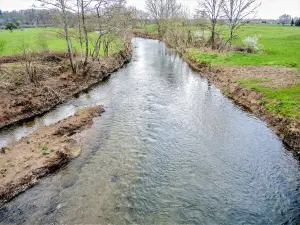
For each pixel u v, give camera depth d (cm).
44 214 1095
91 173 1366
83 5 3108
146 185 1276
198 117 2088
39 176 1327
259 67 3134
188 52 4972
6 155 1471
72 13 3262
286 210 1116
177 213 1105
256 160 1477
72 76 2966
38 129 1825
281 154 1523
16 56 3173
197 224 1048
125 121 2027
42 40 3731
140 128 1898
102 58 3959
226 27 7138
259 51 4184
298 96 2023
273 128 1797
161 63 4594
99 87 3003
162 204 1154
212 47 4828
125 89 2916
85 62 3244
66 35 2878
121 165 1438
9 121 1967
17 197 1195
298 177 1329
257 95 2233
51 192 1224
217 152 1567
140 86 3036
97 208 1125
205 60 3941
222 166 1428
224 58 3856
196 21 6241
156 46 7175
